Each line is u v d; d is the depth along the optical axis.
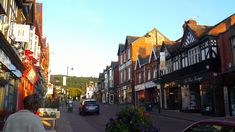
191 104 28.62
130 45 52.84
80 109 32.03
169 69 34.53
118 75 65.25
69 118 25.92
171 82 33.75
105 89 78.31
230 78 22.39
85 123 21.52
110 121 7.08
